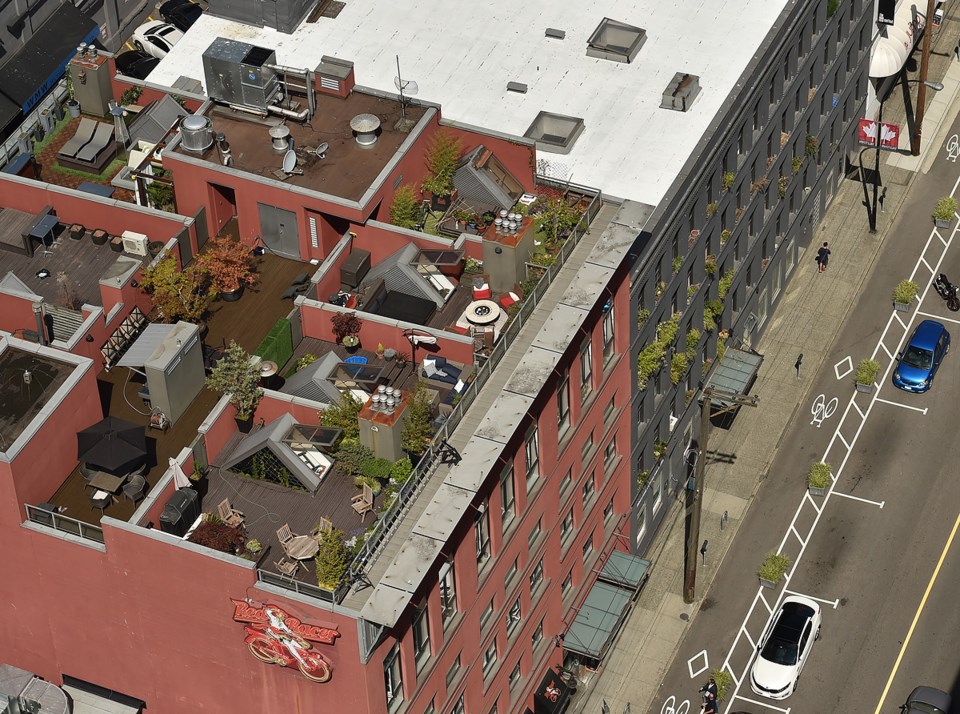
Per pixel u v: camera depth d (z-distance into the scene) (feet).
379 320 228.63
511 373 219.61
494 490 220.02
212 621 203.72
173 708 220.02
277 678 205.87
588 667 273.75
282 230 243.19
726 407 305.32
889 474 303.68
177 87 269.03
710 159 271.49
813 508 298.76
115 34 385.91
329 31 285.43
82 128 261.44
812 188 336.29
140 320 231.50
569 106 272.10
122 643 214.90
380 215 245.04
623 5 290.35
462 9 288.92
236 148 245.24
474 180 249.55
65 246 245.24
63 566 208.33
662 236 258.98
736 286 307.37
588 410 246.27
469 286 240.53
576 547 258.57
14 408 207.72
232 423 219.41
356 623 191.62
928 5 349.20
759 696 270.67
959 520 295.28
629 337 254.06
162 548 198.59
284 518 210.38
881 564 289.33
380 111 252.01
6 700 216.13
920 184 360.89
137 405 222.48
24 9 350.64
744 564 290.35
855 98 353.51
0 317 231.50
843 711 269.03
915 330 323.16
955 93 382.63
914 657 275.18
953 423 311.88
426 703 216.33
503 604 233.35
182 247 240.53
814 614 276.21
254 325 235.40
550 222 239.50
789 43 295.48
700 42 283.59
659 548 293.43
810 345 327.88
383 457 213.46
